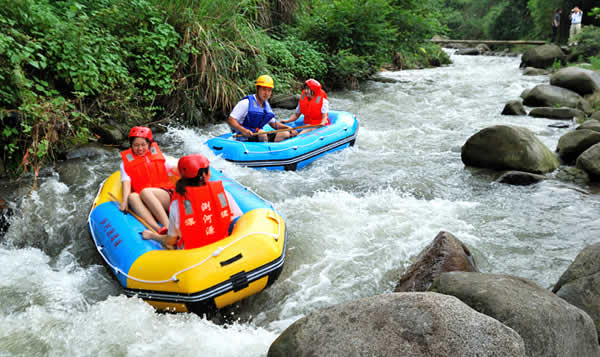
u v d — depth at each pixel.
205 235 3.21
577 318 2.34
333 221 4.42
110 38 6.88
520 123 8.17
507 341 1.96
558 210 4.57
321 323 2.30
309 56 11.68
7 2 5.58
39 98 5.96
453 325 2.02
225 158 5.99
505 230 4.20
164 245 3.41
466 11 42.94
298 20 13.05
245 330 3.03
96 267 3.81
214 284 2.97
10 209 4.60
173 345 2.78
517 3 31.06
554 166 5.74
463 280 2.63
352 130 6.96
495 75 14.38
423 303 2.16
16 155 5.61
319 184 5.56
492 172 5.75
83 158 6.08
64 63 6.06
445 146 7.05
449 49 25.44
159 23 7.70
